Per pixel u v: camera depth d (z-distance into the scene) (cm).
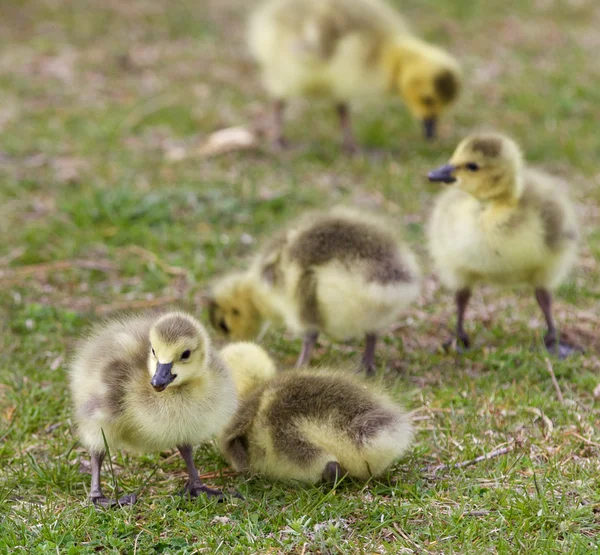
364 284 1063
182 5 2728
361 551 756
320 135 1953
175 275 1412
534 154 1834
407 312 1311
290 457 863
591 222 1572
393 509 813
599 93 2094
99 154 1842
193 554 760
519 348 1194
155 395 835
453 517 794
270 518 805
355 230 1093
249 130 1942
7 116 1997
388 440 849
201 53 2409
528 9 2725
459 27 2602
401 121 2014
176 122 2000
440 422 1005
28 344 1200
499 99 2122
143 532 795
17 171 1753
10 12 2594
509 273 1174
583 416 998
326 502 827
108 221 1566
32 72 2239
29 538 783
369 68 1783
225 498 850
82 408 858
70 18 2589
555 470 874
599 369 1136
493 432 971
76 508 836
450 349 1210
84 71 2266
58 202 1617
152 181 1725
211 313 1234
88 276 1400
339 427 855
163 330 822
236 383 971
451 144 1902
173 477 910
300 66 1758
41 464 921
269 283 1137
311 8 1758
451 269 1204
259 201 1628
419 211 1619
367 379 1012
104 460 941
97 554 767
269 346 1231
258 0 2772
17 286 1362
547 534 768
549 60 2344
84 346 934
